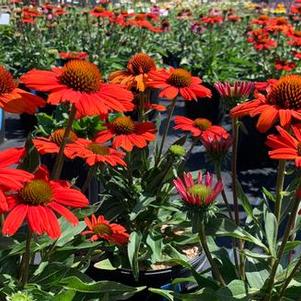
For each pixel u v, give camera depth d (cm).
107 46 185
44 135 102
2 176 40
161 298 70
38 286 48
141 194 71
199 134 71
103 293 53
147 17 196
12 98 47
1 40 198
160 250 71
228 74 175
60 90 47
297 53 152
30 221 42
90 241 60
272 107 46
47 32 205
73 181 64
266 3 347
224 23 229
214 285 52
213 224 46
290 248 51
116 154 64
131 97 49
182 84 70
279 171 49
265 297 49
